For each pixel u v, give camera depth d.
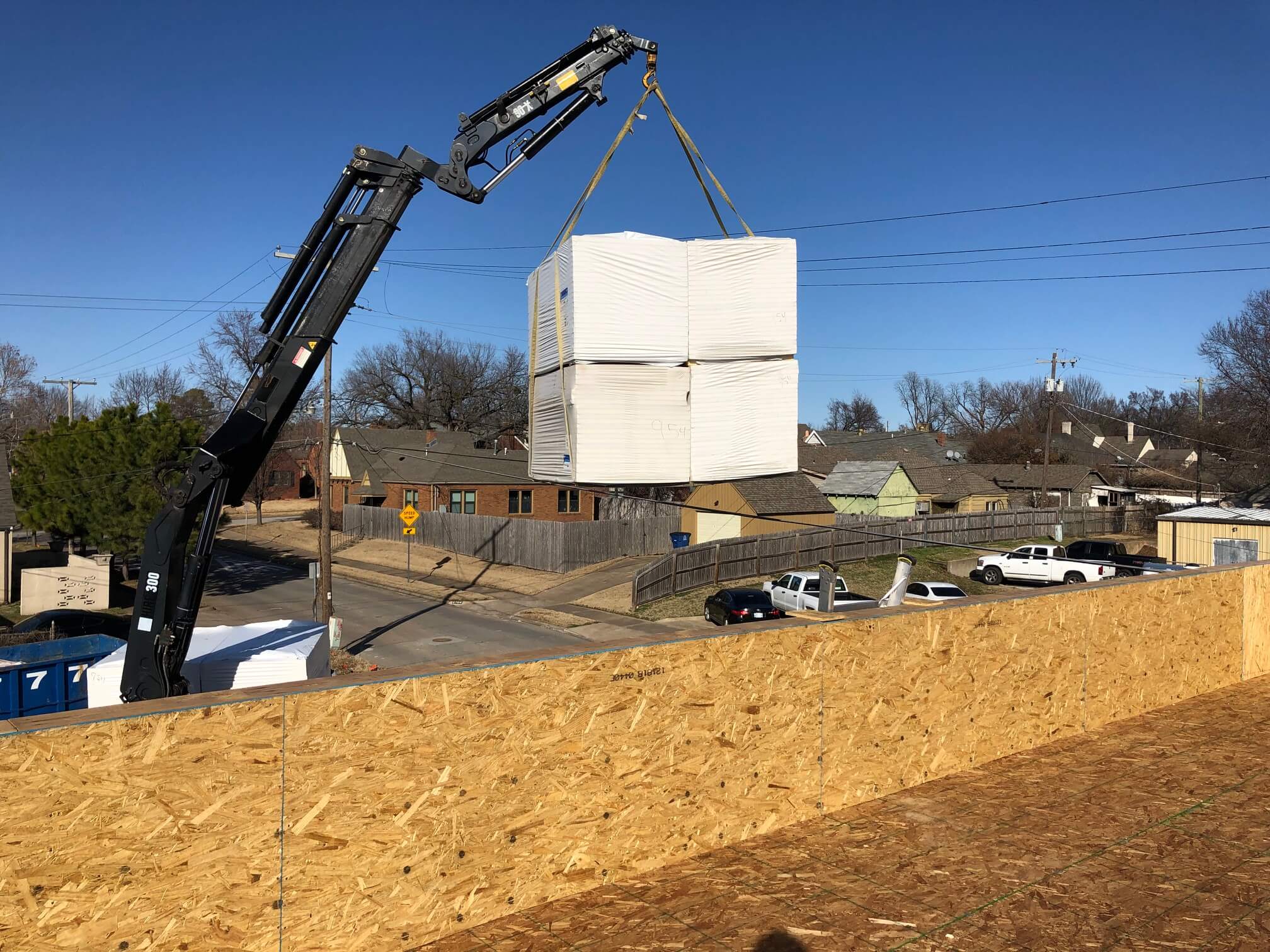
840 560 35.09
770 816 6.02
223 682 9.59
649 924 4.69
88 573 26.19
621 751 5.25
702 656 5.64
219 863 3.91
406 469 46.59
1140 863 5.61
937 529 40.12
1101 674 8.97
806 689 6.24
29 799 3.48
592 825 5.11
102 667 9.36
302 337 7.39
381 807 4.34
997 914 4.91
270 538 50.97
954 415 105.19
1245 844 5.93
